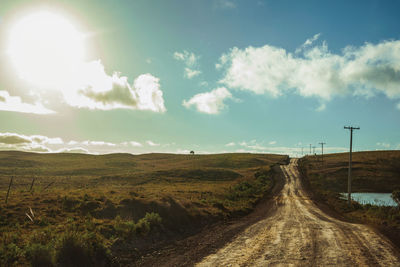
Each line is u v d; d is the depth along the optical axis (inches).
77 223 626.8
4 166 4426.7
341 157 5152.6
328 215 1123.9
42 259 378.0
